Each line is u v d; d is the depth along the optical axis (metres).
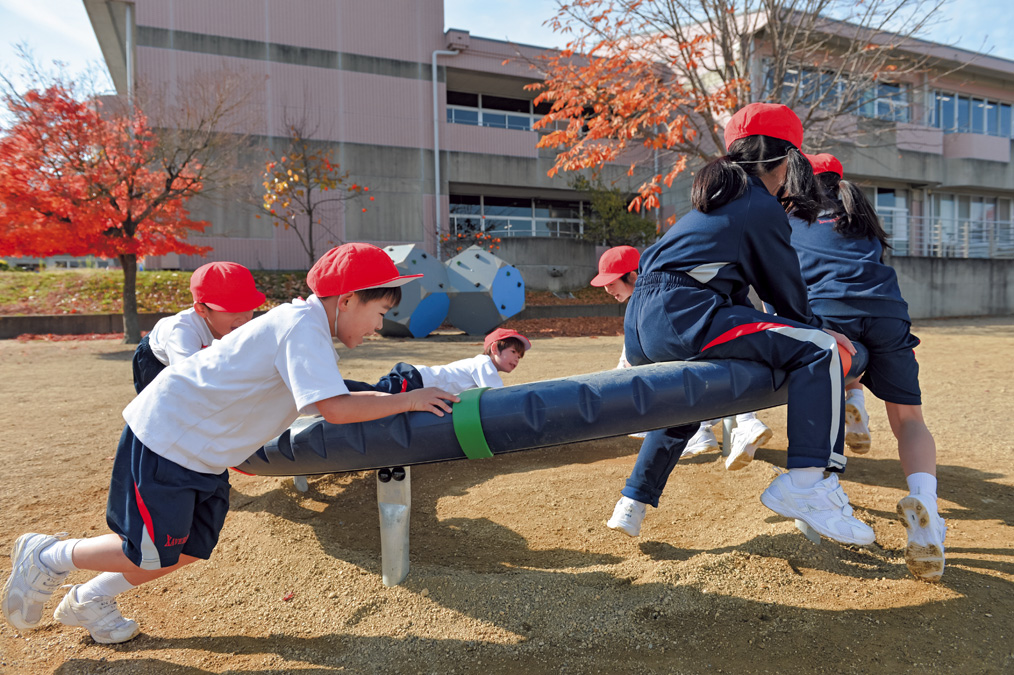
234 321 2.43
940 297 17.75
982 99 21.25
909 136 19.61
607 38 10.76
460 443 1.87
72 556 1.77
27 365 8.23
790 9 11.03
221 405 1.67
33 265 21.88
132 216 10.58
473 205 20.91
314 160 15.62
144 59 15.23
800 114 13.43
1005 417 4.75
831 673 1.61
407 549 2.16
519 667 1.68
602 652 1.73
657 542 2.56
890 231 20.59
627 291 3.52
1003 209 22.66
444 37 18.42
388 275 1.79
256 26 16.30
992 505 2.84
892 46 11.40
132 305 10.98
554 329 13.85
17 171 9.40
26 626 1.87
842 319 2.35
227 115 14.47
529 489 3.28
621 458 3.87
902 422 2.37
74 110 9.72
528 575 2.14
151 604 2.13
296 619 1.98
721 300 2.01
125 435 1.71
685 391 1.88
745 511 2.82
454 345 10.89
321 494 3.17
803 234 2.55
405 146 18.05
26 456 3.94
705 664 1.66
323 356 1.66
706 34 10.80
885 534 2.51
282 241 16.58
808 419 1.85
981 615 1.86
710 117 10.49
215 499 1.80
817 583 2.06
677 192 20.22
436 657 1.74
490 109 21.14
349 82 17.36
